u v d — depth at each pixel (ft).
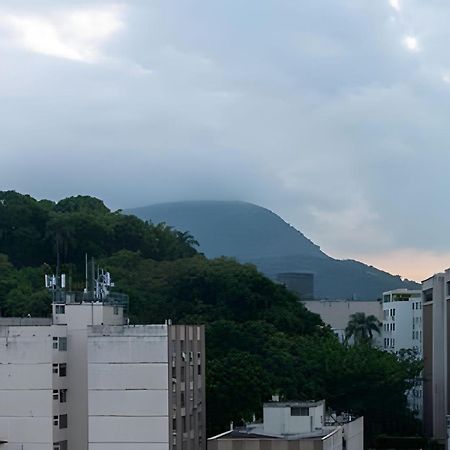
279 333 501.97
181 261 609.42
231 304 546.26
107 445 300.81
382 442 474.08
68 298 329.72
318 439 277.64
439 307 499.10
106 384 301.84
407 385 500.33
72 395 310.65
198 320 514.68
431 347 511.81
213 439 283.59
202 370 333.42
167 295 560.20
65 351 311.47
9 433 302.25
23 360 303.07
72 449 308.81
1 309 508.94
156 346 299.79
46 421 300.61
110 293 432.25
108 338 302.25
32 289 539.29
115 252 651.25
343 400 469.16
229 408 387.14
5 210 639.76
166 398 298.56
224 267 574.97
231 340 473.26
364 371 465.88
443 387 493.77
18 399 302.66
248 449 280.10
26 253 629.51
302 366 469.57
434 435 493.77
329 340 510.17
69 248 630.74
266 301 550.36
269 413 311.27
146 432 298.97
